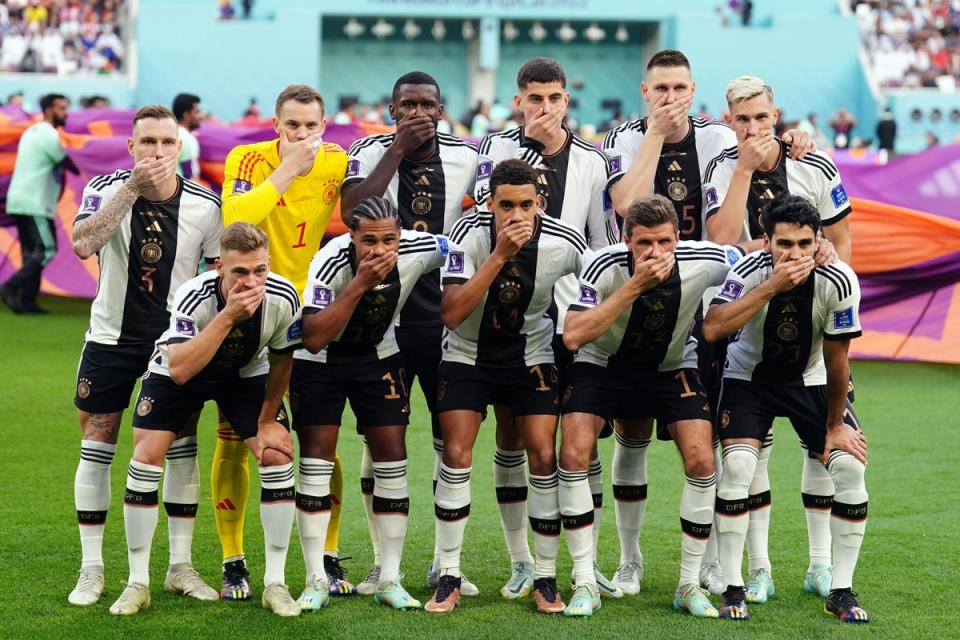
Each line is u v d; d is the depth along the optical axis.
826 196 9.83
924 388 18.02
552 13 61.44
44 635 7.87
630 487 9.23
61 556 9.70
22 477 12.15
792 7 63.69
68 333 21.05
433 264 8.53
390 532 8.66
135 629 8.02
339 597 8.91
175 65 57.81
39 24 55.19
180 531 8.94
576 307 8.37
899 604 8.77
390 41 64.00
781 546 10.40
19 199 22.05
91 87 53.06
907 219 18.83
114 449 8.91
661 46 61.97
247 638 7.85
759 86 9.20
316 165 9.59
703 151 9.99
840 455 8.46
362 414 8.66
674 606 8.69
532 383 8.70
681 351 8.62
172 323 8.14
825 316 8.33
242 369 8.45
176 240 8.87
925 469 13.17
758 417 8.64
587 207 9.77
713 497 8.52
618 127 10.12
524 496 9.14
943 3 62.16
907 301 19.25
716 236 9.43
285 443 8.41
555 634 8.00
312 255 9.77
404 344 9.48
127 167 21.66
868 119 58.34
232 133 21.23
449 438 8.62
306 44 58.84
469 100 64.56
